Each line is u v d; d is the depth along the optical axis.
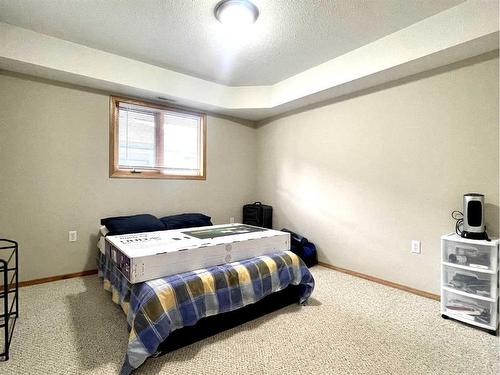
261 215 3.92
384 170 2.72
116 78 2.75
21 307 2.09
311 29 2.26
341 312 2.08
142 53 2.71
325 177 3.30
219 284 1.75
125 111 3.18
